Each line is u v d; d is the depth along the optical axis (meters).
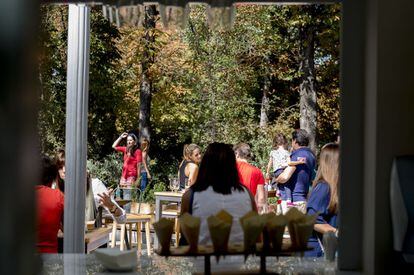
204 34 18.16
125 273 2.92
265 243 2.61
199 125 19.11
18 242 1.36
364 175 3.03
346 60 3.08
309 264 3.24
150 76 18.09
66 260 3.33
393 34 2.83
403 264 2.71
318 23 15.85
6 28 1.35
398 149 2.83
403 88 2.83
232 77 18.36
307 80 16.30
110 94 18.75
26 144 1.37
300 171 6.94
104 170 15.98
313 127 16.22
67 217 4.86
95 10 17.77
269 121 20.08
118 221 6.30
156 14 17.59
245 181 5.79
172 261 3.31
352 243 3.08
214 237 2.52
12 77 1.35
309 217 2.61
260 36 17.98
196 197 3.19
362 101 3.08
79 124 5.02
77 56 5.06
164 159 20.38
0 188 1.33
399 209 2.72
